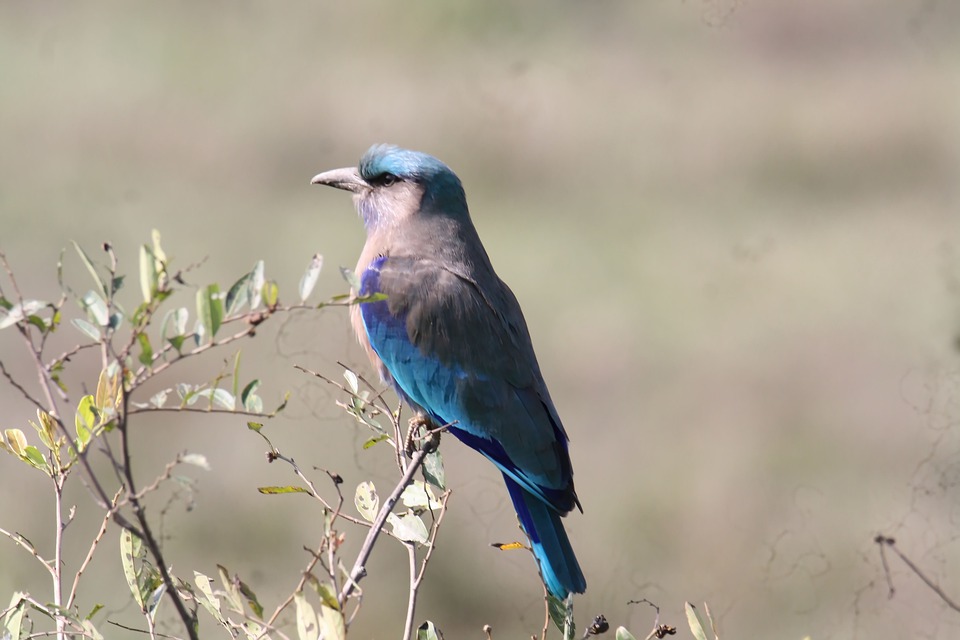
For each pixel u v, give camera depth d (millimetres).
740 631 13078
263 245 21719
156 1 27781
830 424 16156
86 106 24906
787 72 24812
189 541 13555
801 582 13320
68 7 27922
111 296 5484
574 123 24375
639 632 12867
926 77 24844
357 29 26766
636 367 18250
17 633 6246
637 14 25516
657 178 23906
